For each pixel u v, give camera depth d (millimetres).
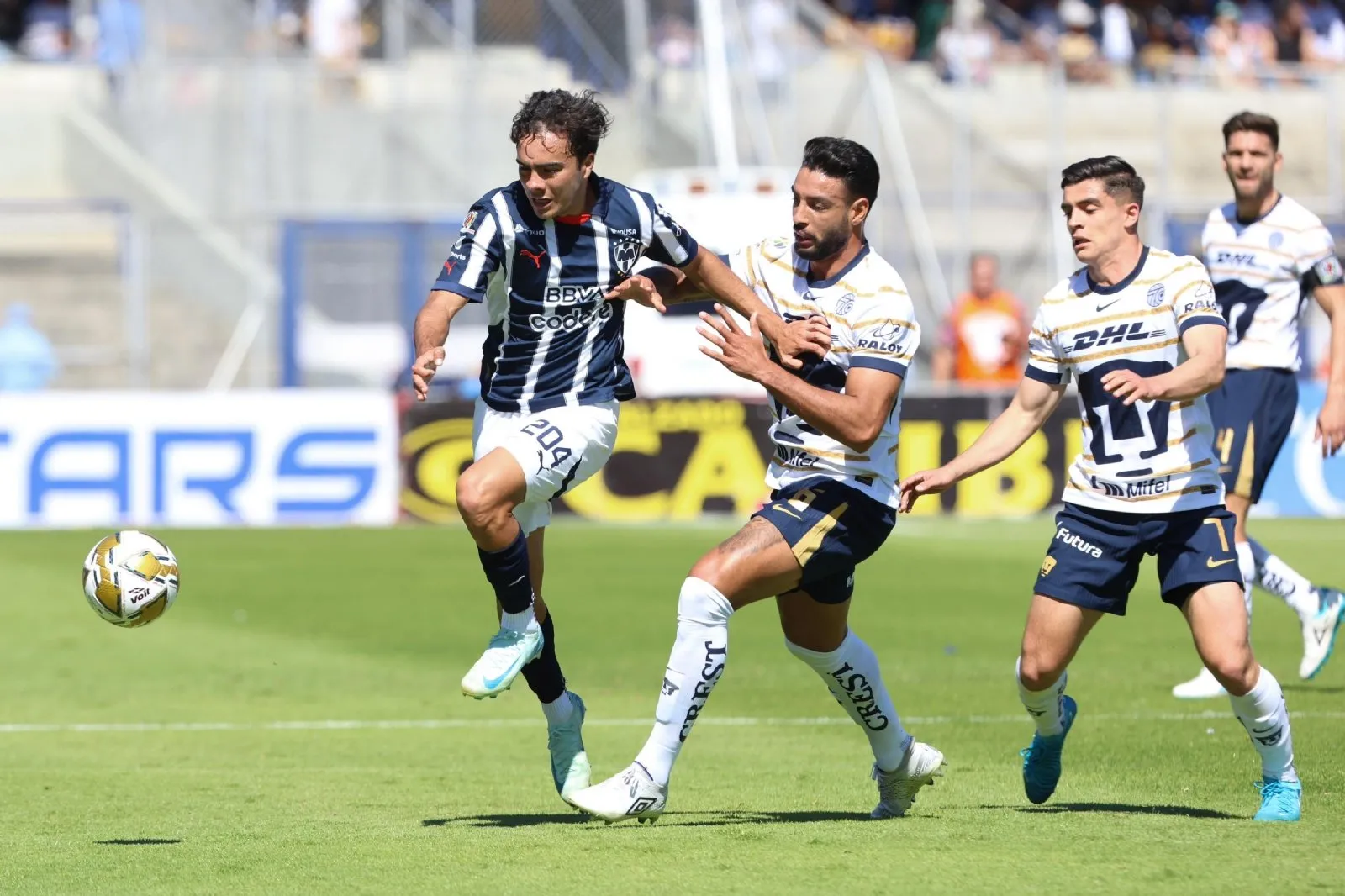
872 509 20344
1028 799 23031
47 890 17438
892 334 20031
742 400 65000
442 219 84000
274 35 88125
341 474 64625
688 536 60062
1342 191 89750
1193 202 87938
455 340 79750
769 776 25266
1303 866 17906
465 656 39125
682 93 88375
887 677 35188
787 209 66625
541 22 88500
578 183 20156
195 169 85000
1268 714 20500
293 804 23172
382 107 86125
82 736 29750
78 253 81438
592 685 35000
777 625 43656
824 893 16797
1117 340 20750
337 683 35656
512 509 20594
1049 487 66438
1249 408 31656
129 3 88250
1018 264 88125
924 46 98938
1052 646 20859
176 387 81375
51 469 63312
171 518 63844
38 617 44375
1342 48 106062
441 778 25406
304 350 82938
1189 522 20594
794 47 89562
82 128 84812
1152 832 19969
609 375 21312
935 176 88250
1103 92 91062
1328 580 49312
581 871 17953
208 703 33438
